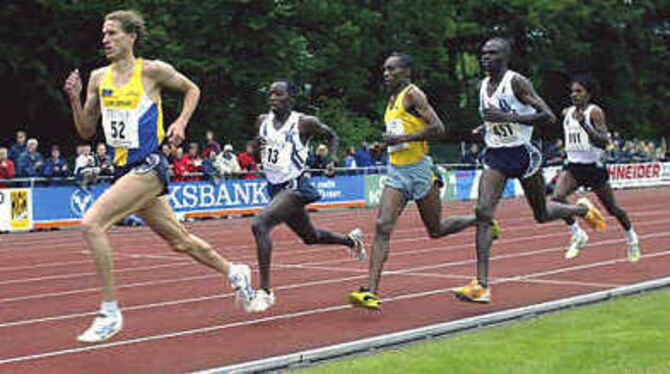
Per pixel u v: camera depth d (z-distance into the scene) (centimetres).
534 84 3709
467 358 514
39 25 2314
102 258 539
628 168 3052
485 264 684
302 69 2734
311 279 901
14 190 1667
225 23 2433
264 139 691
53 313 727
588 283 816
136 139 551
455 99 3734
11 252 1299
